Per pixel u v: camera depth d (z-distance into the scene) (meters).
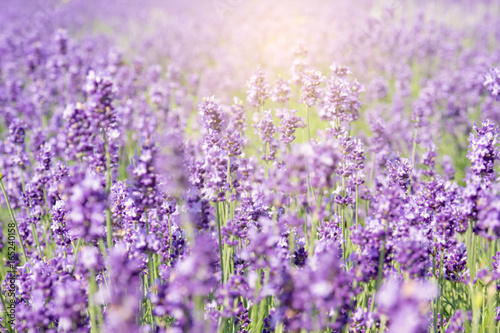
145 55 17.86
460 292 4.22
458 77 13.23
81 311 2.69
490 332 3.50
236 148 3.92
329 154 2.81
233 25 22.45
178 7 32.38
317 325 2.62
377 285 2.98
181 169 3.13
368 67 15.31
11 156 5.57
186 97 11.09
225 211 4.24
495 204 3.13
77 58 11.26
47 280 2.86
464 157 8.98
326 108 4.52
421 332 2.06
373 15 21.30
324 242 3.52
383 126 6.55
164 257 3.87
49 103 10.37
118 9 32.16
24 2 30.47
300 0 27.02
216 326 3.04
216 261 3.43
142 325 3.23
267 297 3.85
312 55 11.80
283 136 4.47
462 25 24.14
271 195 3.29
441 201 3.81
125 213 3.76
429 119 11.18
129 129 8.12
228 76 12.63
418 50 17.00
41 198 4.86
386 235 2.99
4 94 9.88
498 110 10.25
